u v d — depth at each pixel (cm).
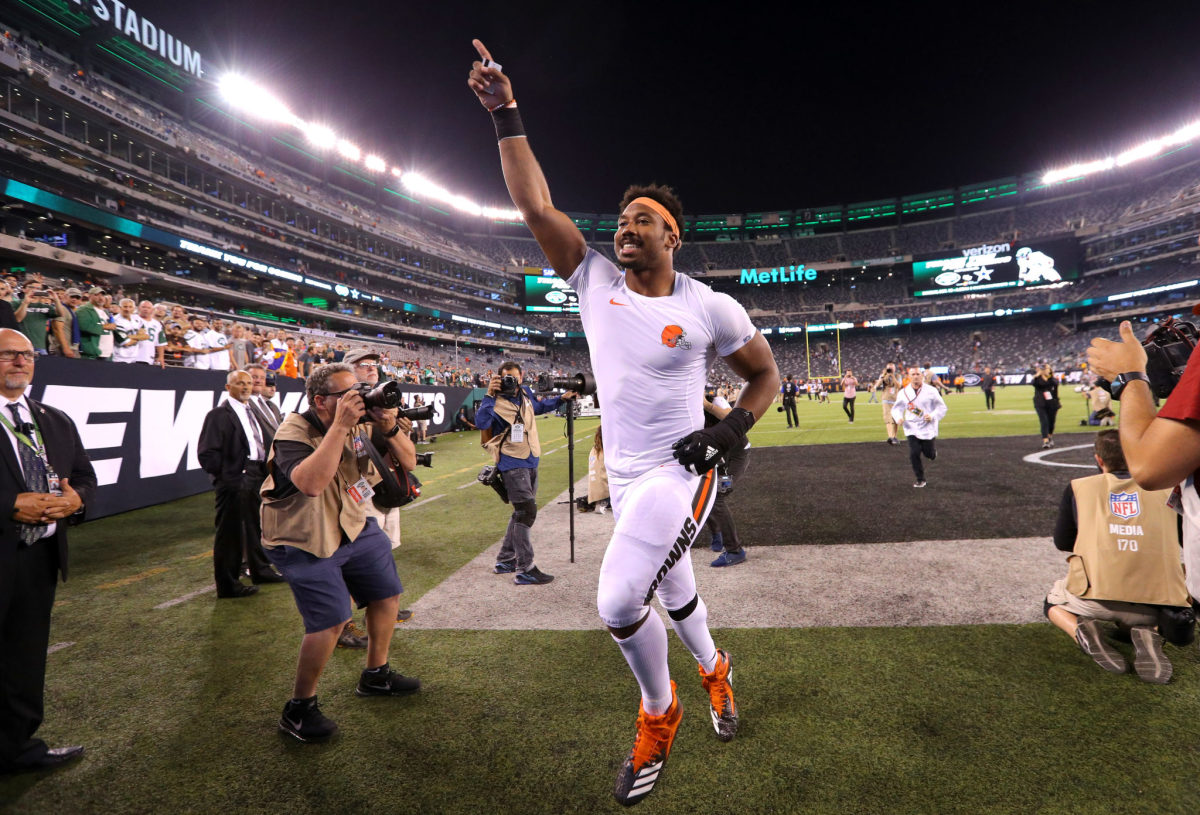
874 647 318
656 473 204
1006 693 265
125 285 3353
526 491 467
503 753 239
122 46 3969
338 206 5331
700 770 222
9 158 2853
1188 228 5647
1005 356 6425
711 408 403
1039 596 381
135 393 779
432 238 6794
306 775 230
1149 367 161
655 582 194
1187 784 201
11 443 238
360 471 289
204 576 511
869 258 8044
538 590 448
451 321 6347
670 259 213
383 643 291
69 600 452
